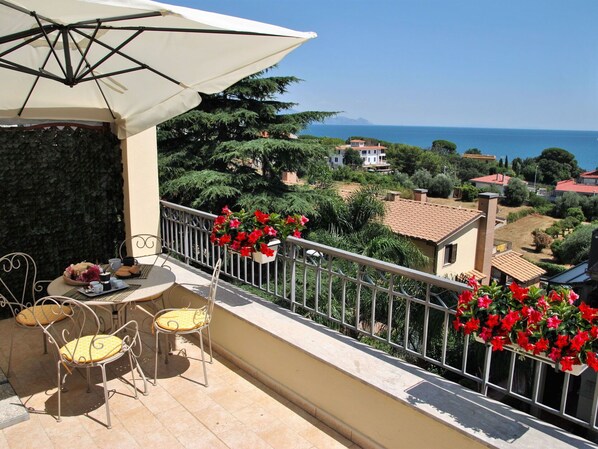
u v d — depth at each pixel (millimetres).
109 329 4004
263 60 2896
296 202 10070
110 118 4570
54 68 3162
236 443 2645
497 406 2281
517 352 2070
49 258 4617
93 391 3145
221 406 3008
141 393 3131
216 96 11133
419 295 5516
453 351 4859
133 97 3844
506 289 2051
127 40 2480
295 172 11250
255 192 10242
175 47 2744
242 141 10500
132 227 5047
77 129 4629
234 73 3105
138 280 3357
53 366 3455
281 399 3109
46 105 4035
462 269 16359
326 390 2812
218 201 10312
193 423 2820
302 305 3459
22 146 4305
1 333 3996
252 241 3451
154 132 5082
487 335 2025
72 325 4043
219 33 2445
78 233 4777
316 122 11695
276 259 3615
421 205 17094
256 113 10625
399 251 9977
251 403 3051
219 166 10750
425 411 2225
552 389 3496
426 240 14828
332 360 2734
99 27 2332
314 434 2744
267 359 3240
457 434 2123
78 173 4680
